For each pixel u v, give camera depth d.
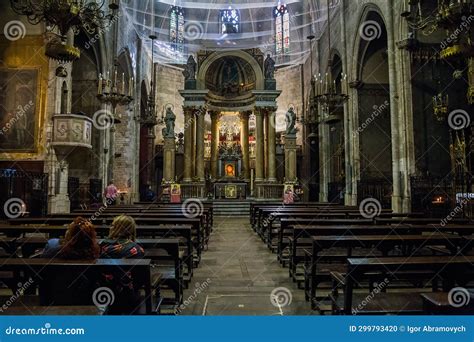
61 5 8.48
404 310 3.94
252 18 39.28
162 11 35.94
